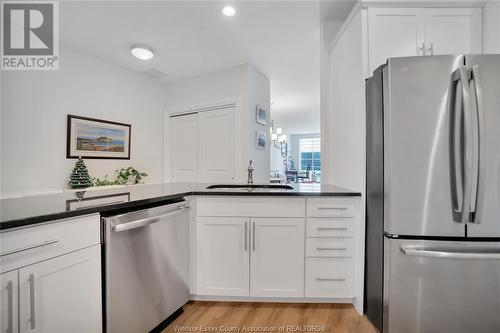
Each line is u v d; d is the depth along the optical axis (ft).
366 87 5.73
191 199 6.11
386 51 5.73
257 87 11.94
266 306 6.08
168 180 13.41
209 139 12.21
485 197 4.38
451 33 5.72
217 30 8.48
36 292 3.15
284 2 7.10
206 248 6.11
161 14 7.58
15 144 7.89
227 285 6.08
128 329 4.33
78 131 9.58
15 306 2.97
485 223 4.41
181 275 5.71
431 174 4.60
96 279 3.87
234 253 6.07
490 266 4.51
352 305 6.15
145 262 4.70
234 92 11.48
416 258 4.69
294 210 5.98
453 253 4.39
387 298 4.85
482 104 4.25
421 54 5.69
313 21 8.08
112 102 10.91
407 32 5.72
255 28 8.44
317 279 5.99
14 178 7.86
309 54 10.32
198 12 7.50
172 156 13.46
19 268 3.01
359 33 5.88
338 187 7.15
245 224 6.03
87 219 3.78
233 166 11.51
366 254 5.77
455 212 4.51
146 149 12.52
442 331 4.65
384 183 4.94
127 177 11.00
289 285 6.01
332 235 5.96
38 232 3.19
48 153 8.70
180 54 10.28
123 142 11.36
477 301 4.54
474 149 4.24
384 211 4.94
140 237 4.60
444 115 4.53
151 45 9.52
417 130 4.64
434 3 5.68
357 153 6.06
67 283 3.49
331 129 8.09
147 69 11.74
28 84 8.21
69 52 9.35
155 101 13.05
